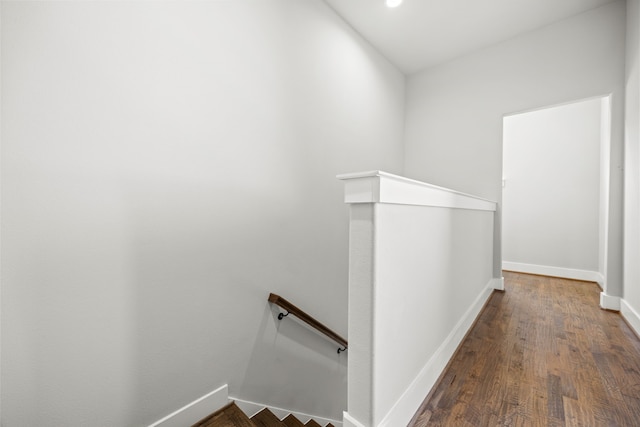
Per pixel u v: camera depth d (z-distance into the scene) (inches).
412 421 43.6
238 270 70.2
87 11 46.1
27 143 41.0
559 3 99.3
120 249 50.4
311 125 92.4
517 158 167.8
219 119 65.5
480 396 49.5
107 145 48.6
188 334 60.4
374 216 34.8
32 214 41.6
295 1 86.1
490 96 126.0
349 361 37.4
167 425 56.9
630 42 88.9
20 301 40.9
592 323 84.0
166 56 56.1
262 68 75.5
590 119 147.3
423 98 146.9
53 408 43.9
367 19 108.6
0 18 38.9
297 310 78.5
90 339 47.3
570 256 151.2
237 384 70.5
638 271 77.9
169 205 56.9
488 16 106.9
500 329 79.4
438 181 141.8
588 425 42.9
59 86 43.6
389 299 38.3
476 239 89.4
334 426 92.4
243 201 71.1
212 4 63.8
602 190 136.0
